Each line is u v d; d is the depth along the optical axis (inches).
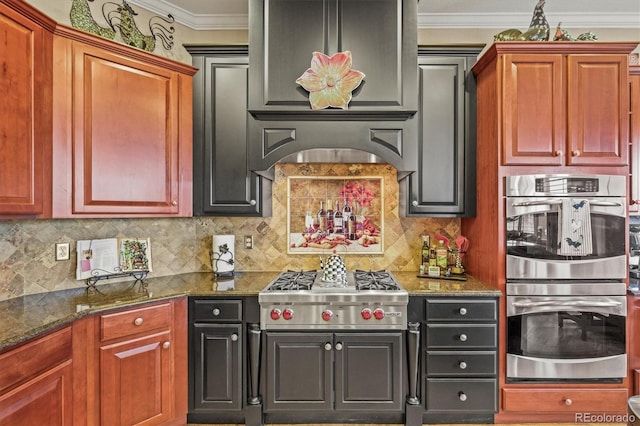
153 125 83.3
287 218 106.8
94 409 67.7
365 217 106.8
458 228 106.1
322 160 102.1
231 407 81.7
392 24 87.8
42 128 67.4
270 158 89.8
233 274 101.5
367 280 91.6
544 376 81.4
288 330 81.2
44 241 78.5
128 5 91.2
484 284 87.2
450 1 100.0
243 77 92.7
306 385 81.0
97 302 71.6
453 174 92.7
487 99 86.6
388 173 106.4
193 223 105.5
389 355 80.7
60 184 70.6
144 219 95.1
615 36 106.2
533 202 79.9
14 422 52.5
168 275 99.7
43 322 59.4
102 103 75.7
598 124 81.0
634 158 91.0
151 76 82.9
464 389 81.5
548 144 81.0
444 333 81.3
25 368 54.3
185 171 89.6
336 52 87.9
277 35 88.4
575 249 80.1
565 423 83.4
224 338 81.6
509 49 81.1
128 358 72.0
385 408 81.4
